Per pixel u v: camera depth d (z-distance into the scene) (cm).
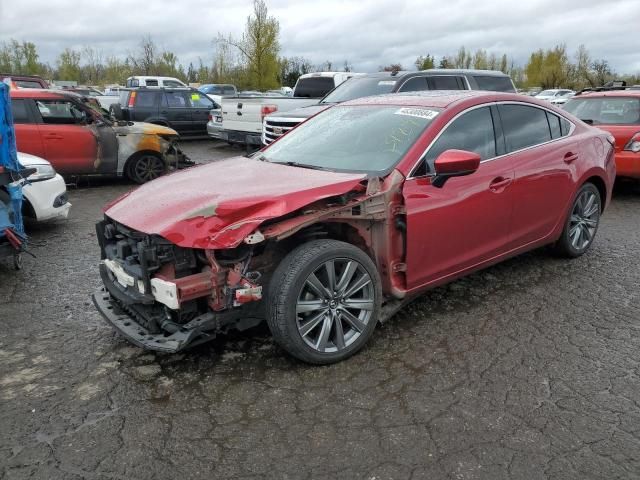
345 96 1048
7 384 339
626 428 291
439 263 408
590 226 562
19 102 934
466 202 410
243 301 325
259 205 324
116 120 1041
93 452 276
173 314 342
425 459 269
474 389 329
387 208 370
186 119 1689
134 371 353
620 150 859
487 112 447
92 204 894
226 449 278
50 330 415
